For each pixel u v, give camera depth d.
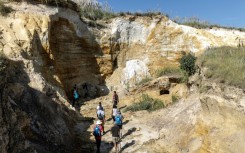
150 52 34.09
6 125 10.99
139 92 27.61
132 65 32.94
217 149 13.26
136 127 19.48
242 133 12.52
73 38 29.09
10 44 19.45
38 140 13.62
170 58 33.84
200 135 14.87
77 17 30.22
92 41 31.55
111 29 33.41
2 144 10.20
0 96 11.34
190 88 20.56
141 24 34.84
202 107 15.01
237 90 13.16
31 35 22.45
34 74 17.72
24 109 13.89
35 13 24.73
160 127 18.80
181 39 34.16
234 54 17.23
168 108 21.67
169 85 26.12
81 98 28.50
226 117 13.51
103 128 18.89
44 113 15.91
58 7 27.55
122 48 33.72
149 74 33.09
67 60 28.02
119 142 17.16
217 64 15.97
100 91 30.28
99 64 31.73
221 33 36.31
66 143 15.83
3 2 24.06
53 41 26.39
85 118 21.34
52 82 22.53
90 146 16.84
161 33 34.50
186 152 14.99
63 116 18.28
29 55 20.56
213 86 14.55
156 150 16.05
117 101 24.45
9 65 15.05
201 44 33.41
